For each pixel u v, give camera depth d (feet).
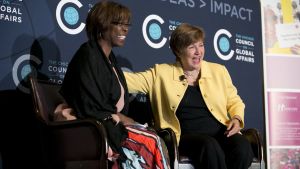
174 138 9.50
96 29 9.25
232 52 14.20
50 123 8.52
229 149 9.95
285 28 14.75
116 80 9.16
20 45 10.73
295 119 14.53
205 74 10.71
